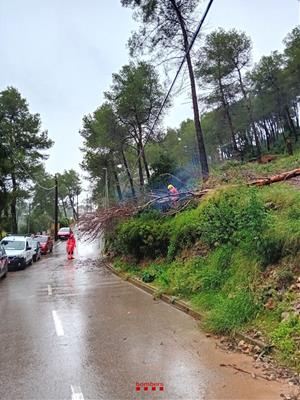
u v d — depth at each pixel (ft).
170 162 89.66
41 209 317.83
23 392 17.47
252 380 17.78
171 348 22.90
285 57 186.19
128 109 135.13
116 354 22.21
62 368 20.26
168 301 36.29
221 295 29.86
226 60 155.02
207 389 17.07
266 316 24.18
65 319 31.30
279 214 32.65
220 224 35.58
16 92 160.45
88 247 131.03
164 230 51.72
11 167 114.73
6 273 63.77
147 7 76.95
